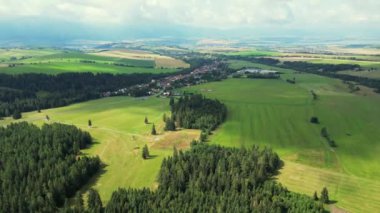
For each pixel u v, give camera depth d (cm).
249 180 14412
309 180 15412
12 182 14812
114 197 13488
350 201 13800
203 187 14225
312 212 12412
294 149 19075
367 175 16150
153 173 16525
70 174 15225
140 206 12962
